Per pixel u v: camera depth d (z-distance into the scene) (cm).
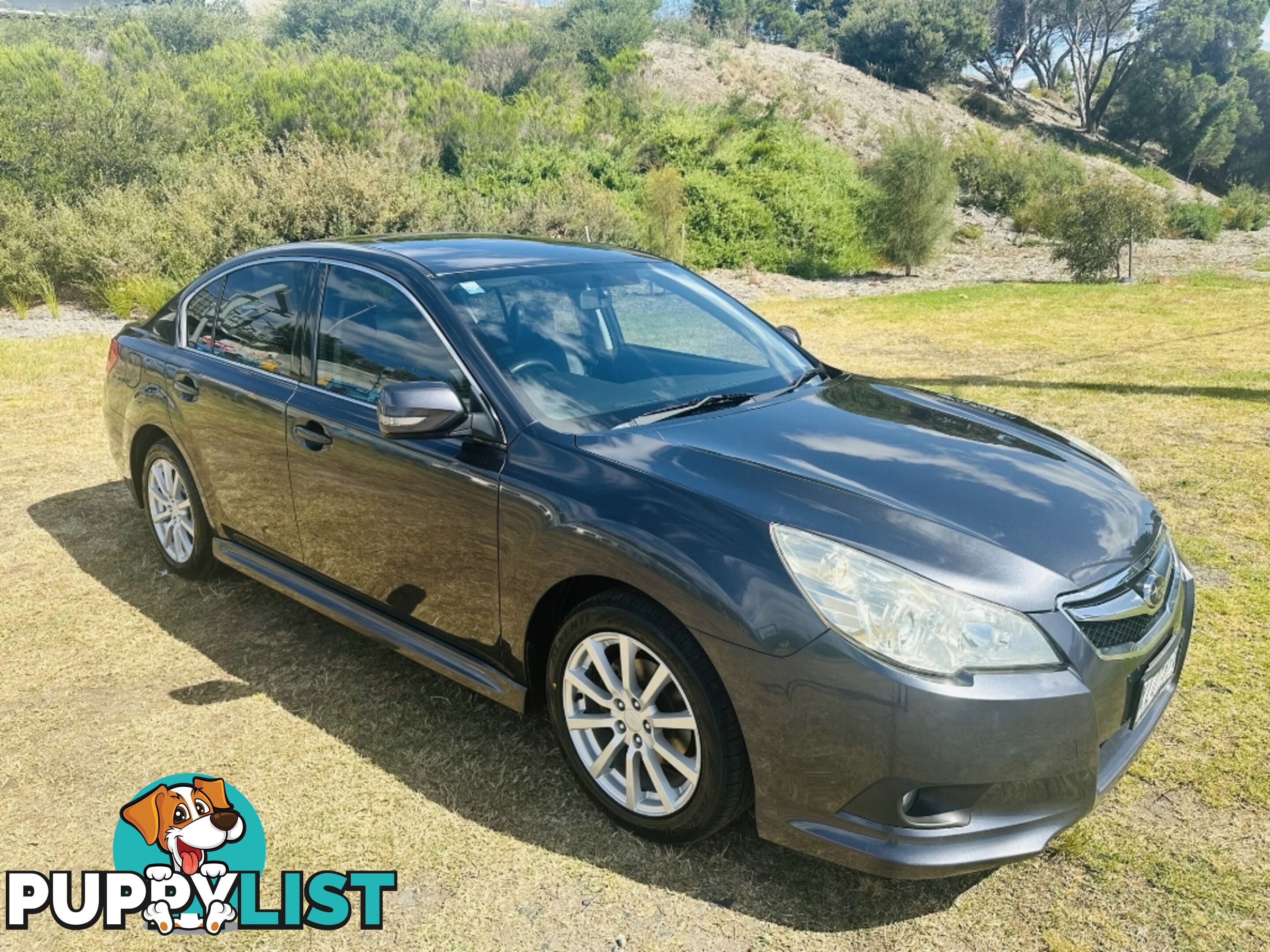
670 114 2428
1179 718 321
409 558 311
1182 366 903
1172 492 543
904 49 4738
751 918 239
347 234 1388
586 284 354
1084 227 1677
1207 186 5900
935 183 1934
